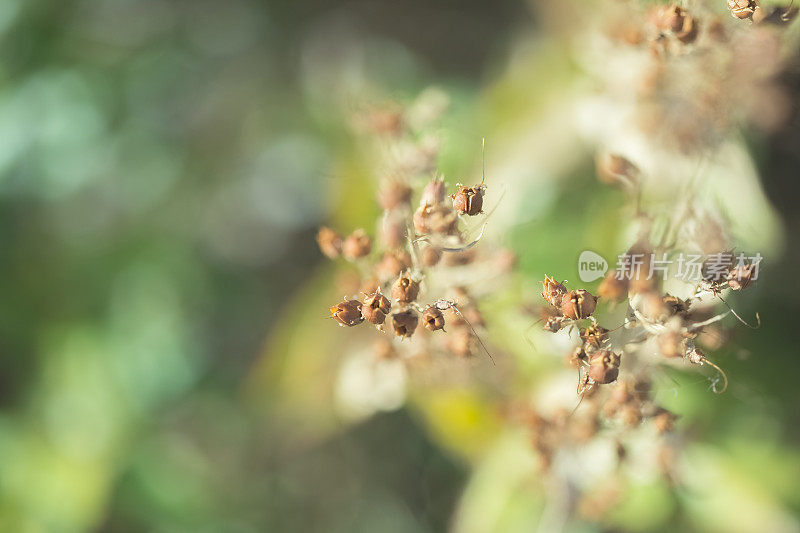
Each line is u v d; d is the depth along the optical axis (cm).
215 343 58
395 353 39
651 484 42
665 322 35
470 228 36
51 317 55
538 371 40
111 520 53
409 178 38
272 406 52
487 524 43
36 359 55
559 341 39
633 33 38
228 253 61
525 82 45
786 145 39
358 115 42
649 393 36
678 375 37
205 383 57
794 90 37
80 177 57
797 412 41
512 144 43
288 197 60
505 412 41
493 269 38
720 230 37
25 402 54
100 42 59
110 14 60
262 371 49
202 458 57
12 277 55
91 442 53
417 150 38
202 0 63
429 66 56
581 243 41
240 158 60
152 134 59
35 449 53
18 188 56
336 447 58
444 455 56
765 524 42
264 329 59
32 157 57
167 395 56
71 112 57
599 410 38
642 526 42
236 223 61
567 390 40
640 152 39
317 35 61
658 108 39
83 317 55
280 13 62
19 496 52
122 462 54
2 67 57
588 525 42
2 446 53
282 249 61
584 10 44
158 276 57
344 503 58
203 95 61
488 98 47
